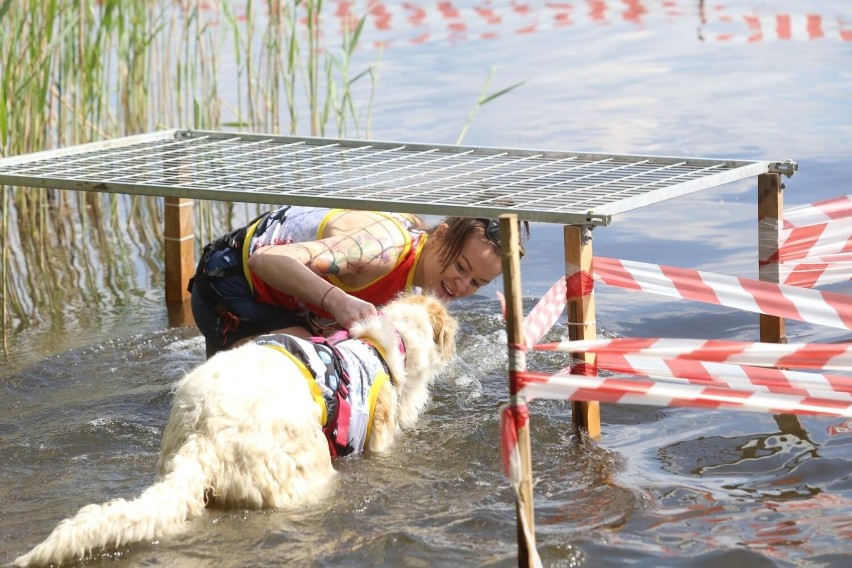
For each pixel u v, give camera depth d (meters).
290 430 6.02
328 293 7.15
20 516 6.03
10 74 11.81
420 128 14.72
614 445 6.82
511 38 21.39
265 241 7.90
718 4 24.34
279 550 5.44
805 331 8.53
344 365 6.61
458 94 16.80
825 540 5.36
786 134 13.75
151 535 5.49
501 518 5.76
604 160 8.42
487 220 7.68
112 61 17.83
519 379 4.76
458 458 6.73
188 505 5.67
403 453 6.84
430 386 8.17
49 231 13.10
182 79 16.86
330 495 6.13
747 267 9.90
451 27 22.56
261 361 6.23
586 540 5.43
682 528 5.57
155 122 14.63
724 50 19.42
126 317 10.12
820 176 11.95
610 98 16.22
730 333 8.78
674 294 6.54
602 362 6.56
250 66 13.52
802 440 6.73
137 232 13.09
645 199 6.47
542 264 11.04
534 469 6.45
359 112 15.78
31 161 8.99
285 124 15.07
